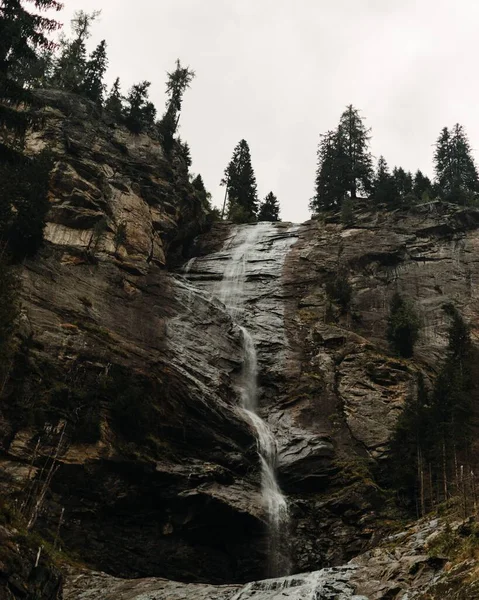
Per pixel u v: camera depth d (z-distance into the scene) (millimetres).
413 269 63312
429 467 40719
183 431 39969
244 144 98062
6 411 34250
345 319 58250
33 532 30094
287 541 38938
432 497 39938
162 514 36125
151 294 48594
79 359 38312
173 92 78125
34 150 56281
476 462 40250
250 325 55500
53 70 74938
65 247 47000
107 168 60438
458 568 25719
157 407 39281
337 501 41531
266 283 62500
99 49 75250
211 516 36656
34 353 36625
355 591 27609
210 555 36625
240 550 37312
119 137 66500
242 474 40812
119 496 35125
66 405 36125
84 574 30719
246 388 48750
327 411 48094
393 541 32281
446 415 42312
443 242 65875
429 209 69250
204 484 37594
